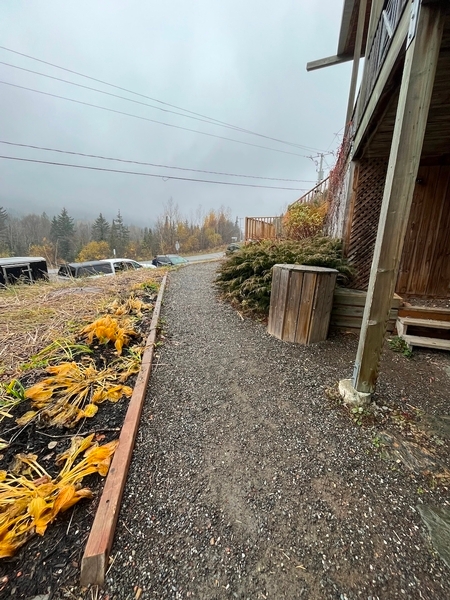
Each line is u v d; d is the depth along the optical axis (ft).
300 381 7.50
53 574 3.24
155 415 6.06
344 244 13.48
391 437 5.58
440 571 3.43
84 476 4.36
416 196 12.46
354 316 10.92
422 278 12.84
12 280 17.75
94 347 8.59
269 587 3.28
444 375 8.02
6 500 3.78
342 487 4.53
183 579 3.33
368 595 3.22
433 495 4.41
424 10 4.37
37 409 5.78
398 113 5.01
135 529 3.81
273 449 5.26
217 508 4.15
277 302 10.19
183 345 9.52
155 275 21.63
